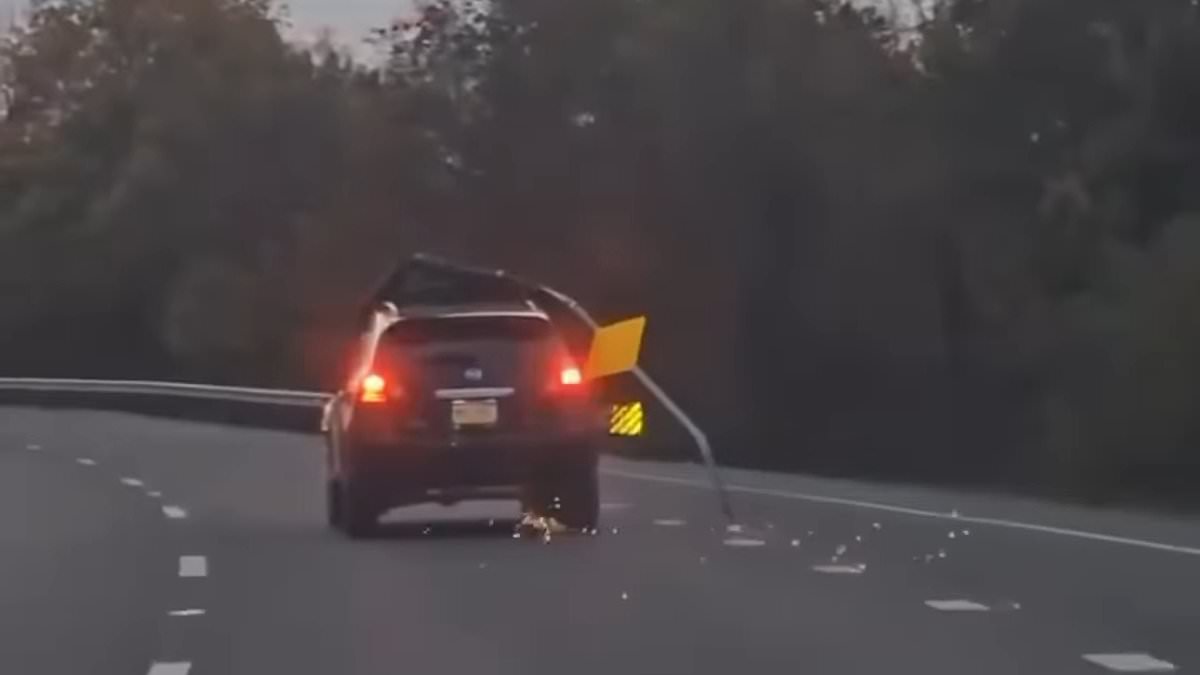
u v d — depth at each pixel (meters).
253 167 193.25
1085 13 105.44
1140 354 86.94
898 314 112.81
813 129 117.25
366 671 36.94
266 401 139.62
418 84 156.88
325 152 191.75
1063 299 102.62
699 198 120.75
